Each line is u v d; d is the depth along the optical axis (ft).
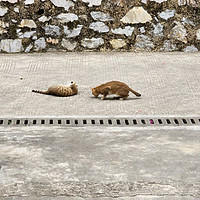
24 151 19.01
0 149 19.20
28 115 22.61
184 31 30.66
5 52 30.40
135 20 30.35
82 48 30.68
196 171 17.35
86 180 16.67
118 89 24.14
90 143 19.77
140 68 28.19
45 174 17.13
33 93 24.95
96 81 26.53
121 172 17.25
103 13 30.17
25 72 27.58
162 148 19.29
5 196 15.66
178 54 30.48
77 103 23.94
